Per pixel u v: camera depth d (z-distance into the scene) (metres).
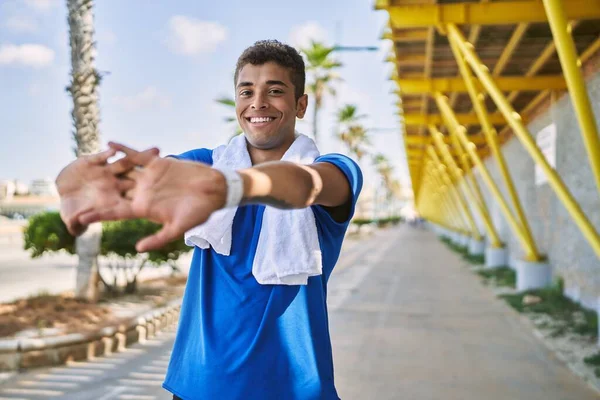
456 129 12.97
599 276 9.05
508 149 18.53
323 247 1.56
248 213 1.56
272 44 1.63
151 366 5.96
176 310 8.48
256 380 1.50
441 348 7.16
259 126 1.60
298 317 1.56
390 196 114.38
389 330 8.27
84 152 8.19
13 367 5.65
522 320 9.10
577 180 10.32
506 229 19.22
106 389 5.16
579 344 7.30
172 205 0.81
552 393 5.39
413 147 30.02
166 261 9.39
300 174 1.11
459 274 16.77
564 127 11.19
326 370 1.58
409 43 9.99
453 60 10.91
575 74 6.27
